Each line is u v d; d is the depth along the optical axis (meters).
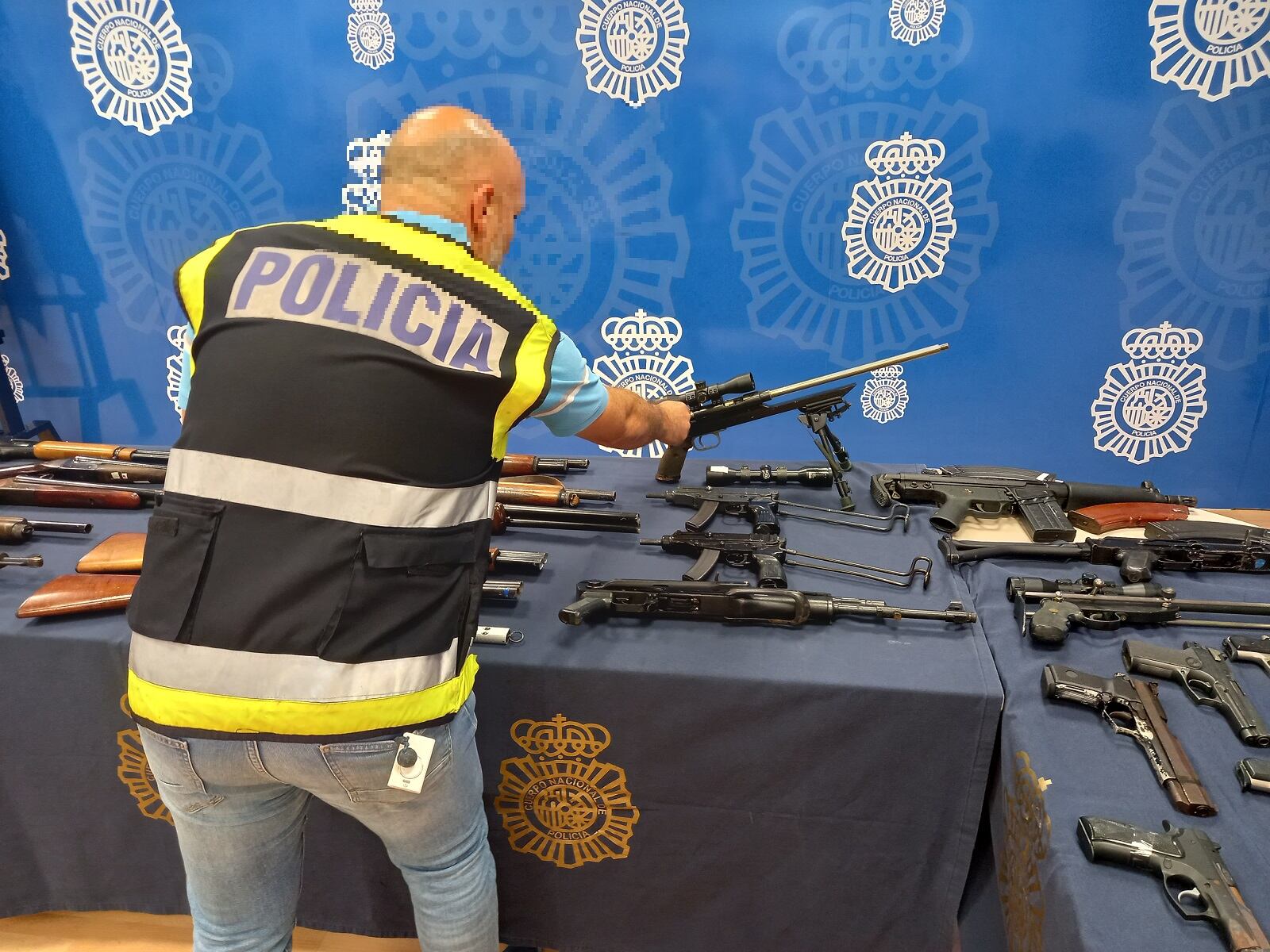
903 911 1.61
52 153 3.22
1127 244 3.06
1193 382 3.24
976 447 3.48
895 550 1.97
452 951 1.35
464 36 2.95
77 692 1.58
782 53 2.90
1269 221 2.95
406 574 1.09
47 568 1.82
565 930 1.76
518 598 1.73
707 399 2.21
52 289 3.46
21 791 1.69
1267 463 3.31
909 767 1.48
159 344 3.55
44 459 2.41
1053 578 1.81
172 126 3.15
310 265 1.08
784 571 1.81
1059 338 3.24
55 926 1.90
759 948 1.72
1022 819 1.30
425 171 1.16
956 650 1.54
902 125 2.97
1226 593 1.74
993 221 3.08
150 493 2.15
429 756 1.13
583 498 2.23
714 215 3.18
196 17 2.97
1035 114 2.91
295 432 1.04
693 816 1.60
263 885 1.30
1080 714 1.39
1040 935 1.16
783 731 1.48
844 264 3.21
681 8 2.86
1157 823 1.17
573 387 1.26
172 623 1.07
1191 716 1.38
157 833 1.74
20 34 3.02
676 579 1.80
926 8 2.79
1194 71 2.77
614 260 3.30
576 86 3.01
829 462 2.24
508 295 1.17
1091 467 3.46
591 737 1.54
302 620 1.05
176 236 3.34
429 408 1.07
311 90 3.07
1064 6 2.74
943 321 3.27
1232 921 0.98
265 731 1.08
